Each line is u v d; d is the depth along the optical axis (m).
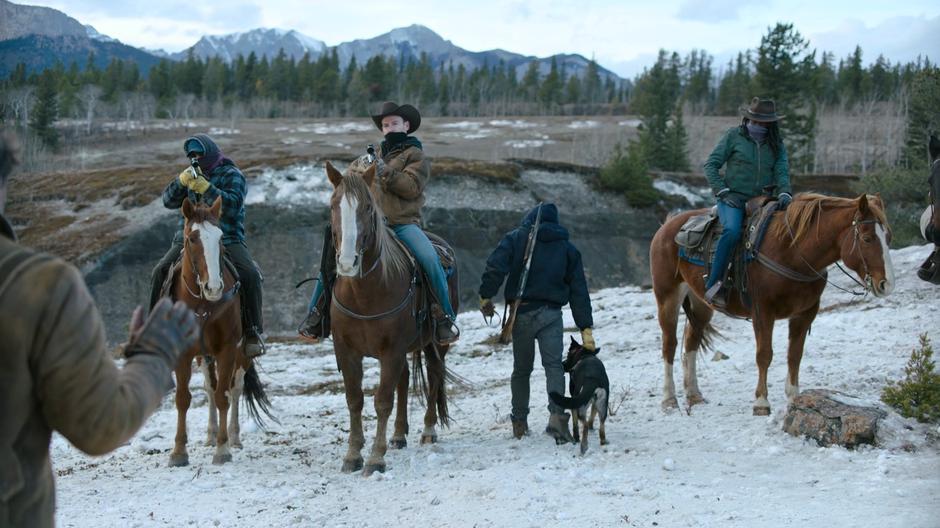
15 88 121.00
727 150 9.55
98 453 2.39
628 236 59.44
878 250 8.19
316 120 151.00
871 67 166.12
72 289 2.33
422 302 8.33
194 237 7.99
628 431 8.87
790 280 8.74
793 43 70.56
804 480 6.66
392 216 8.44
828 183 70.12
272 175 57.31
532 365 8.90
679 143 84.00
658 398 10.45
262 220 52.88
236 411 9.42
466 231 55.69
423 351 9.36
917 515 5.53
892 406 8.00
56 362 2.26
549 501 6.38
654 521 5.80
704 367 12.16
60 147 107.31
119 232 51.50
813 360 11.45
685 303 10.23
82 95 141.88
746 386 10.59
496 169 61.72
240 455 8.98
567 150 113.50
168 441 10.11
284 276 47.16
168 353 2.60
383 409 7.88
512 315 8.79
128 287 46.84
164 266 8.92
